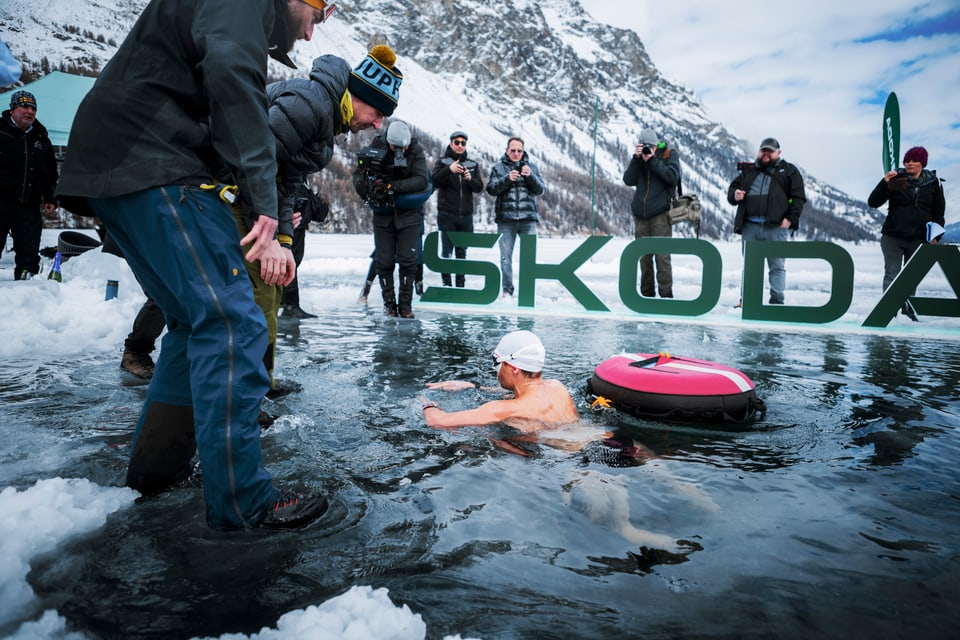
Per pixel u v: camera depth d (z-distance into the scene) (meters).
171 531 1.49
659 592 1.25
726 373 2.72
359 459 2.04
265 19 1.51
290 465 1.97
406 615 1.12
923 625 1.14
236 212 1.78
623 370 2.87
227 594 1.23
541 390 2.64
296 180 2.19
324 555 1.39
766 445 2.26
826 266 16.94
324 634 1.04
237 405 1.45
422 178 5.74
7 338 3.74
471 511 1.65
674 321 5.95
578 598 1.23
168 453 1.69
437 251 7.21
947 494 1.80
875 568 1.36
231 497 1.46
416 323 5.51
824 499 1.76
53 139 11.91
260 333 1.52
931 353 4.25
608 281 10.52
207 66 1.36
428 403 2.62
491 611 1.17
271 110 2.00
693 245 6.19
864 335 5.18
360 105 2.26
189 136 1.46
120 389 2.79
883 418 2.61
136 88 1.41
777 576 1.32
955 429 2.47
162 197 1.40
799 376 3.46
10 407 2.49
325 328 5.10
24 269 6.39
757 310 5.96
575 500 1.72
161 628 1.11
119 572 1.30
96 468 1.86
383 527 1.54
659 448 2.22
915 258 5.53
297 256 5.39
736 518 1.63
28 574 1.27
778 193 6.56
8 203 6.14
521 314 6.32
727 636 1.10
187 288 1.42
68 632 1.09
